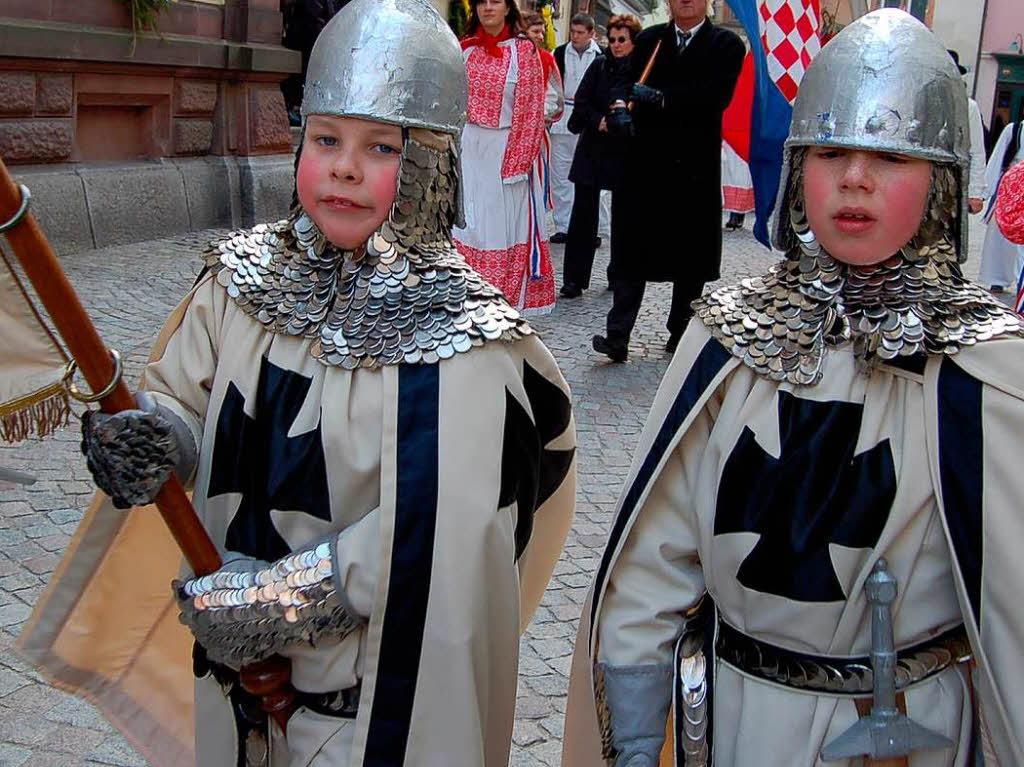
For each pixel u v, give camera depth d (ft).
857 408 5.80
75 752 9.37
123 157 27.37
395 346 6.05
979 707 6.00
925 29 5.68
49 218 24.38
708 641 6.41
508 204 22.82
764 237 16.75
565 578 12.95
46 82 24.34
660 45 20.83
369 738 5.94
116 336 19.13
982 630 5.69
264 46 30.07
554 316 25.26
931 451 5.67
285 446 6.17
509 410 6.16
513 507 6.19
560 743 9.98
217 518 6.42
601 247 35.88
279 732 6.50
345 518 6.15
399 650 5.91
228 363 6.34
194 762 7.35
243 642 5.99
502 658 6.26
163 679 7.43
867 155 5.57
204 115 29.30
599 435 17.78
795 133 5.73
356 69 5.87
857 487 5.74
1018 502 5.56
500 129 22.41
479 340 6.08
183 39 27.76
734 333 6.01
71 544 7.13
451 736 5.92
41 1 23.93
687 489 6.34
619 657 6.42
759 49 16.51
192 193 28.68
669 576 6.40
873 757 5.69
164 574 7.29
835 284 5.83
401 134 6.00
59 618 7.21
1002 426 5.61
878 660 5.69
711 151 21.03
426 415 5.98
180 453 6.32
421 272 6.15
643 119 20.76
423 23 6.01
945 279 5.83
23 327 5.75
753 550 5.91
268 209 30.66
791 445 5.85
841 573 5.75
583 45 33.40
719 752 6.21
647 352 22.82
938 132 5.52
